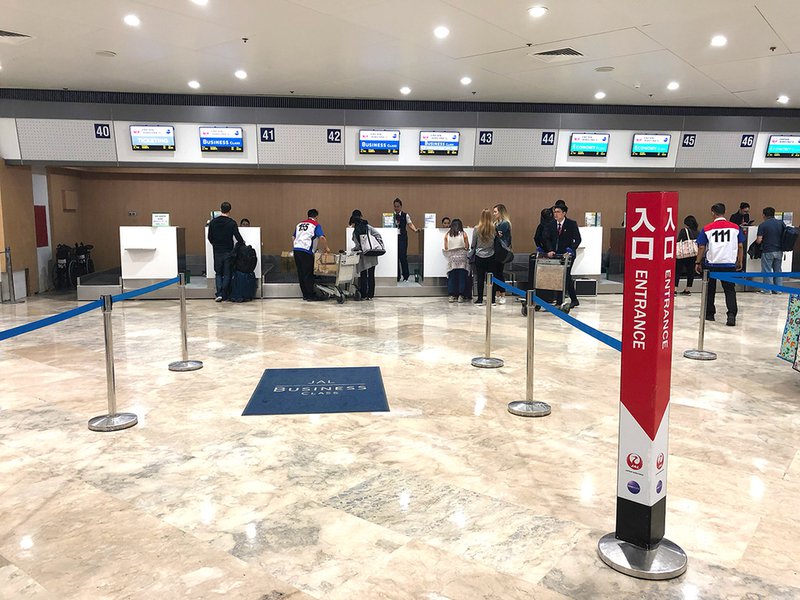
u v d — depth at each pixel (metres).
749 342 6.71
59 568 2.35
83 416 4.22
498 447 3.63
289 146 10.95
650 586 2.23
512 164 11.58
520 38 7.16
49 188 11.65
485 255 9.52
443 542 2.54
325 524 2.69
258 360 5.86
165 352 6.23
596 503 2.91
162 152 10.66
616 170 11.84
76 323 8.01
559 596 2.17
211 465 3.37
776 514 2.79
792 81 9.45
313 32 6.94
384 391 4.81
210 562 2.39
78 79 9.36
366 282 10.34
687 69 8.67
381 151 11.18
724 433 3.87
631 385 2.36
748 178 13.65
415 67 8.63
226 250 9.98
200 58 8.11
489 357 5.70
